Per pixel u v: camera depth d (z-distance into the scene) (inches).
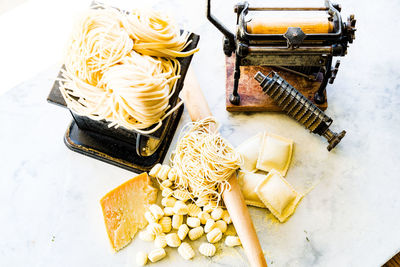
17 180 35.3
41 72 38.2
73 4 40.9
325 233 33.8
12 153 35.9
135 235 33.7
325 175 35.4
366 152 36.0
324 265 33.1
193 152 33.0
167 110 30.0
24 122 36.7
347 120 36.9
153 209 32.9
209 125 34.0
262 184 33.9
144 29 29.0
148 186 34.0
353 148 36.1
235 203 32.6
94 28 29.2
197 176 32.7
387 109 37.2
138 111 28.1
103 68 28.5
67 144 35.4
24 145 36.1
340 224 34.0
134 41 29.4
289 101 34.8
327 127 34.4
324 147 36.1
